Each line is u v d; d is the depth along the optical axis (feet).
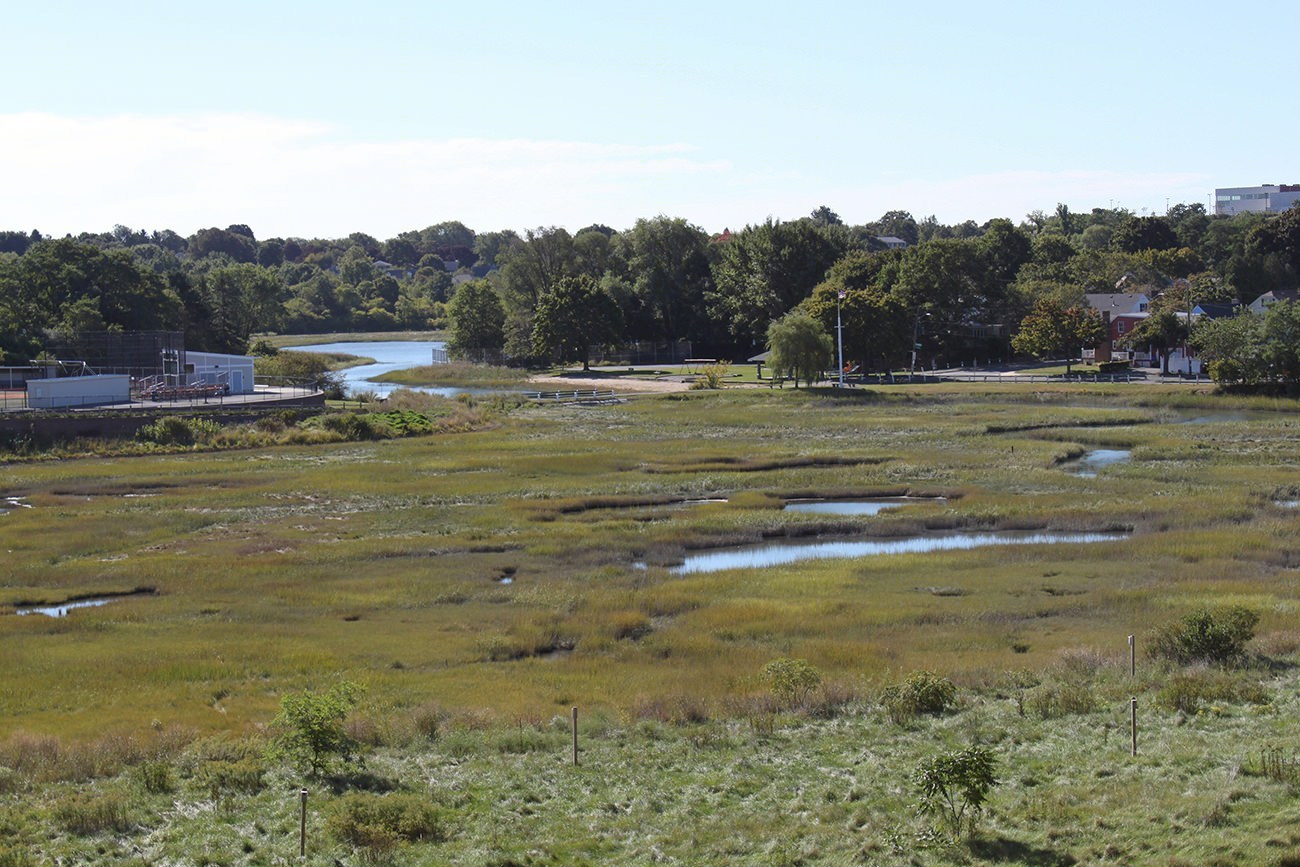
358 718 102.42
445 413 364.38
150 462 273.33
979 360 546.26
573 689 114.21
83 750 94.68
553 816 80.74
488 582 160.56
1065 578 156.97
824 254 581.94
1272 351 377.30
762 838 75.66
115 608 147.23
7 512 213.66
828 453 272.51
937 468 249.75
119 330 460.55
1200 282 559.38
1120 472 241.96
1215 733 91.61
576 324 557.74
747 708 105.91
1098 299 569.23
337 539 189.57
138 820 80.69
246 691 114.93
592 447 292.40
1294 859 66.23
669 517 206.90
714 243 648.79
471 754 94.79
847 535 192.44
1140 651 119.65
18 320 467.93
